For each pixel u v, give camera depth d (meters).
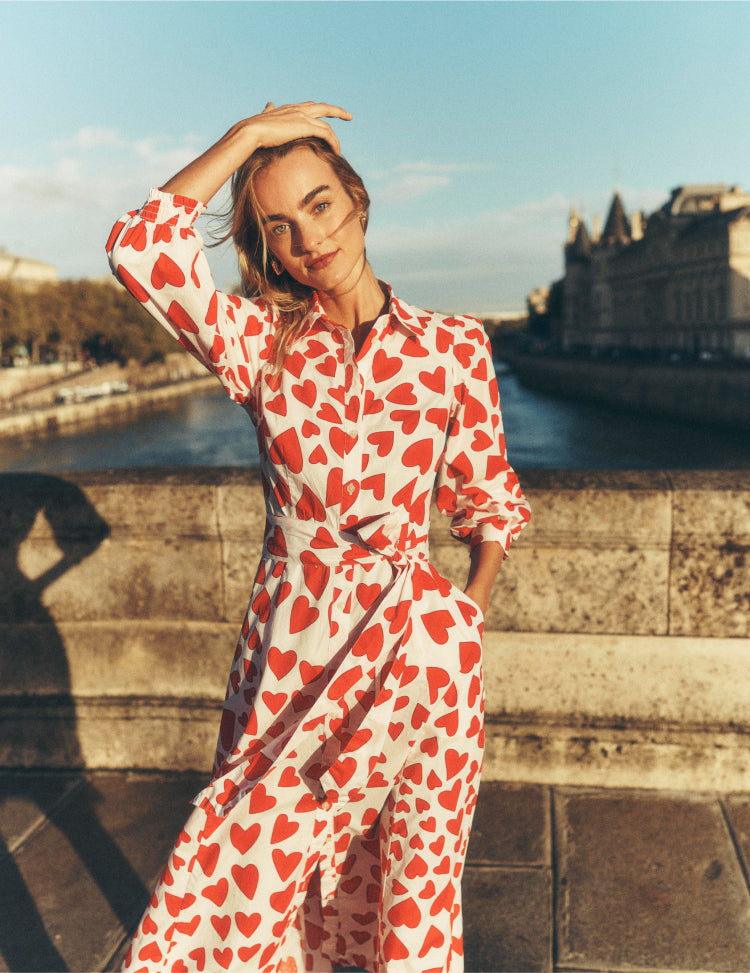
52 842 2.35
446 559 2.52
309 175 1.15
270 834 1.18
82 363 111.50
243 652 1.26
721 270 76.44
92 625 2.72
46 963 1.90
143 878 2.19
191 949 1.20
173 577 2.67
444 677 1.20
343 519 1.19
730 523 2.40
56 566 2.69
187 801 2.54
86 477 2.70
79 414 84.31
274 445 1.19
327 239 1.17
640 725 2.51
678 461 47.53
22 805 2.54
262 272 1.25
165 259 1.11
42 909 2.08
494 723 2.56
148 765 2.73
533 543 2.48
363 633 1.17
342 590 1.20
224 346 1.17
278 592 1.23
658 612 2.47
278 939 1.23
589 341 117.94
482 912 2.03
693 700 2.49
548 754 2.54
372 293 1.25
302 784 1.19
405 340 1.21
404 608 1.19
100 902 2.10
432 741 1.20
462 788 1.22
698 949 1.90
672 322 88.25
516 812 2.41
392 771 1.21
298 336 1.19
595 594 2.49
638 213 110.19
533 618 2.52
